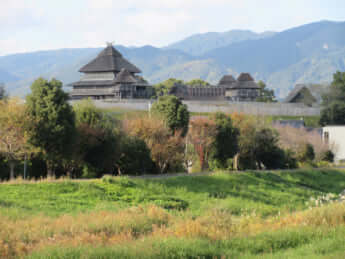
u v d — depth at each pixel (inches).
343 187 4165.8
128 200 2573.8
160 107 4800.7
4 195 2242.9
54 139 3378.4
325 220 1443.2
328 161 6254.9
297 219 1549.0
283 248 1195.9
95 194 2532.0
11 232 1328.7
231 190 3233.3
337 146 6407.5
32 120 3334.2
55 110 3410.4
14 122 3262.8
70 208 2134.6
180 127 4741.6
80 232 1333.7
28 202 2166.6
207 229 1376.7
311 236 1275.8
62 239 1243.8
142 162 3946.9
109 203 2386.8
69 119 3508.9
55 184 2534.5
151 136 4153.5
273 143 5162.4
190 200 2832.2
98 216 1635.1
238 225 1572.3
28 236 1286.9
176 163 4384.8
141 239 1213.7
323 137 6742.1
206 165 4650.6
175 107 4785.9
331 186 4190.5
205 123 4571.9
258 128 5059.1
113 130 3924.7
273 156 5152.6
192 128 4606.3
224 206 2716.5
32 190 2400.3
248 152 5068.9
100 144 3757.4
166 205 2583.7
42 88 3442.4
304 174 4372.5
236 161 4926.2
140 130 4170.8
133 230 1413.6
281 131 5851.4
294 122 7175.2
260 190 3398.1
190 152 4616.1
